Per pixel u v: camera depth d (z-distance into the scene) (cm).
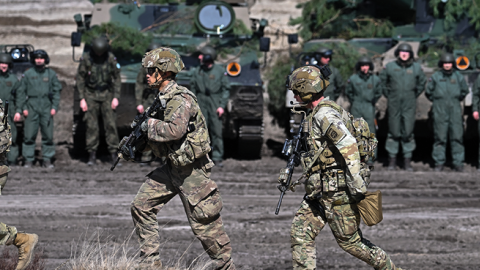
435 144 2703
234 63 2648
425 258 1408
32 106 2575
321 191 1016
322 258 1403
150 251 1080
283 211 1884
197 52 2809
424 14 3216
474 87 2631
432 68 2856
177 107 1005
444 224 1738
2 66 2530
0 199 1972
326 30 3391
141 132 1052
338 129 970
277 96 3055
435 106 2670
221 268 1083
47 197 2028
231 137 2756
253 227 1675
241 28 2930
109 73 2578
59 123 3500
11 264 1098
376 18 3316
